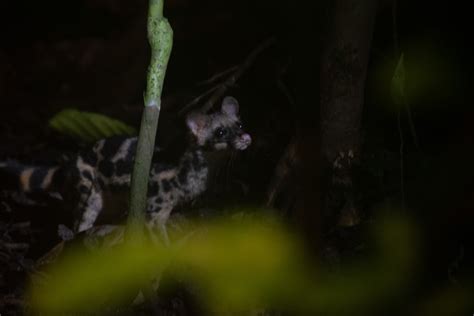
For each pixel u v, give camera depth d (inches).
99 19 602.2
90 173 299.0
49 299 251.1
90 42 532.4
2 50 581.6
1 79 531.2
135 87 465.4
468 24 292.4
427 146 278.5
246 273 243.6
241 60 407.5
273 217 261.3
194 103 320.8
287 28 334.6
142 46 484.7
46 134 444.5
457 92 286.8
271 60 345.1
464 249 238.5
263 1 400.2
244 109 327.3
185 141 299.3
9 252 285.3
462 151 265.3
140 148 201.8
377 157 261.0
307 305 230.5
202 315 235.1
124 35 507.5
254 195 288.7
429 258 239.1
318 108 261.7
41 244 299.3
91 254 264.7
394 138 281.7
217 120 291.6
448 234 243.6
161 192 284.5
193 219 278.5
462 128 276.7
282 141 300.7
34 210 331.9
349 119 250.4
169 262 253.8
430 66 291.6
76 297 250.7
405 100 259.6
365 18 237.0
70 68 532.1
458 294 225.1
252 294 236.5
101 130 366.3
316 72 262.2
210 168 293.4
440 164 261.4
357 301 229.3
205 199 294.7
